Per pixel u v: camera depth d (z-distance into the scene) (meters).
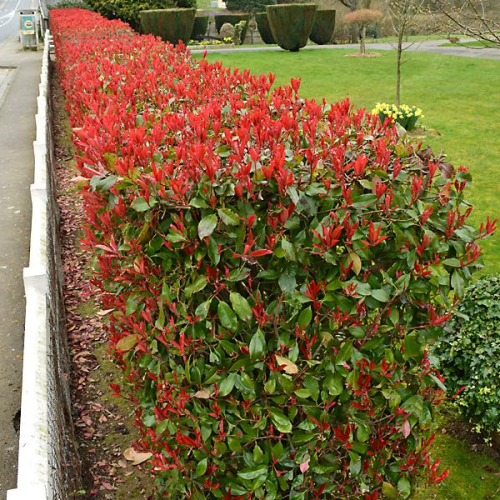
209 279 2.44
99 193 2.93
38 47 24.11
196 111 4.11
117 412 3.96
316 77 16.28
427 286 2.52
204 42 26.78
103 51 8.49
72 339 4.76
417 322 2.64
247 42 35.47
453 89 13.91
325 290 2.45
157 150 3.03
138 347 2.57
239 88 4.88
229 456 2.60
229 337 2.47
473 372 3.67
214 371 2.49
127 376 2.93
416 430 2.85
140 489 3.33
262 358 2.41
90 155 3.10
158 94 4.75
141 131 3.17
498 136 10.13
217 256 2.36
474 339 3.73
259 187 2.40
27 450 2.12
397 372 2.58
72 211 7.36
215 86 4.89
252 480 2.50
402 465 2.73
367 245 2.37
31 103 13.88
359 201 2.40
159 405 2.74
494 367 3.59
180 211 2.39
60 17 17.94
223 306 2.38
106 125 3.32
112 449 3.63
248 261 2.32
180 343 2.41
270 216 2.41
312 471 2.57
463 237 2.54
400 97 13.48
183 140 3.18
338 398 2.57
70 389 4.12
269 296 2.56
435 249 2.48
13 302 5.27
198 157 2.51
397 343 2.66
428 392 2.77
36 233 4.08
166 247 2.55
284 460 2.51
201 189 2.40
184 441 2.42
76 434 3.74
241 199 2.38
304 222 2.46
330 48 22.91
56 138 10.10
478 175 8.40
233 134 3.17
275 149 2.60
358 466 2.56
